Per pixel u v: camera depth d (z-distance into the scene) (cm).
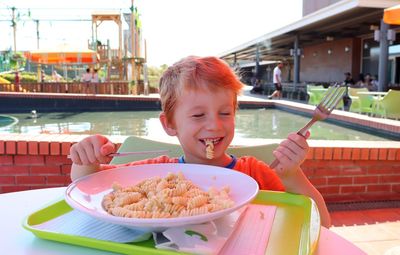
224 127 116
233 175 101
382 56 1038
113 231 78
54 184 291
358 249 81
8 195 113
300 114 995
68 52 1638
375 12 1127
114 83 1555
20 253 73
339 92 97
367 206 305
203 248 71
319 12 1239
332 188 312
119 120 945
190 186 88
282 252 71
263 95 2005
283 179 111
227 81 115
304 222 86
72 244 76
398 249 207
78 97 1223
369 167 317
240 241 76
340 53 1806
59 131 756
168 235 74
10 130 771
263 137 664
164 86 122
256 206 96
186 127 117
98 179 100
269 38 1755
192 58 123
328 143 327
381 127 647
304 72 2277
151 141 181
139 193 86
